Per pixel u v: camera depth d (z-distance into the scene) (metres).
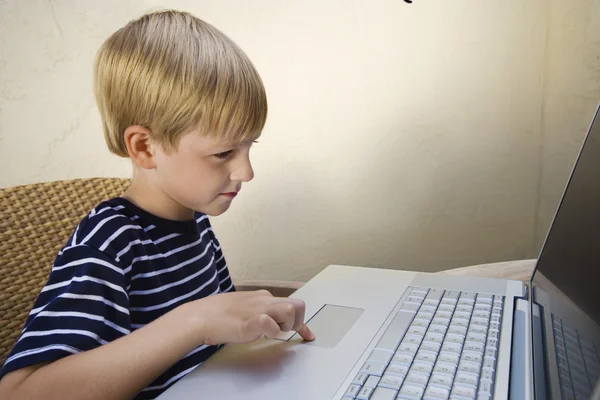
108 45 0.53
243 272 1.06
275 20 0.93
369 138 0.97
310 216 1.02
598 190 0.42
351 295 0.56
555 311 0.43
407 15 0.91
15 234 0.71
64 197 0.77
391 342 0.44
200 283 0.63
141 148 0.52
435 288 0.57
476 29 0.90
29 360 0.40
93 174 0.98
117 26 0.92
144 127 0.51
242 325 0.41
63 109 0.95
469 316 0.49
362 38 0.93
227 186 0.53
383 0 0.91
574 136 0.88
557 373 0.36
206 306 0.44
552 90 0.90
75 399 0.38
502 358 0.41
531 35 0.89
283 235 1.04
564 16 0.86
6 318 0.68
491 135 0.95
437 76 0.93
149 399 0.53
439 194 0.99
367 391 0.36
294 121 0.98
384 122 0.96
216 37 0.52
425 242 1.02
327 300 0.55
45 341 0.42
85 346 0.43
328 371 0.39
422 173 0.98
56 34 0.92
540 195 0.97
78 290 0.45
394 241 1.03
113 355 0.40
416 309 0.51
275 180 1.01
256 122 0.52
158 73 0.49
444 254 1.02
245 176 0.53
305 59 0.95
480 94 0.93
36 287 0.71
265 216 1.03
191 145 0.50
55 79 0.93
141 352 0.40
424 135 0.96
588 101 0.85
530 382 0.37
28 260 0.71
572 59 0.86
